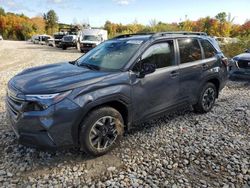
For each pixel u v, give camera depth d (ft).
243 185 10.89
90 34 77.71
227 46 52.75
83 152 13.25
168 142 14.53
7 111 12.78
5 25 273.33
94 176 11.37
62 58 60.08
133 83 13.28
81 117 11.58
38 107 10.93
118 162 12.46
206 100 18.88
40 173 11.53
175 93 15.84
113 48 15.23
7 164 12.14
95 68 13.94
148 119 14.73
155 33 15.69
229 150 13.71
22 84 12.02
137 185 10.77
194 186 10.77
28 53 76.02
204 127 16.69
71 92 11.27
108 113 12.50
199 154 13.28
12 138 14.64
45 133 11.03
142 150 13.62
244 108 20.48
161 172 11.70
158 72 14.56
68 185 10.77
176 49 15.97
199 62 17.39
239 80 29.58
